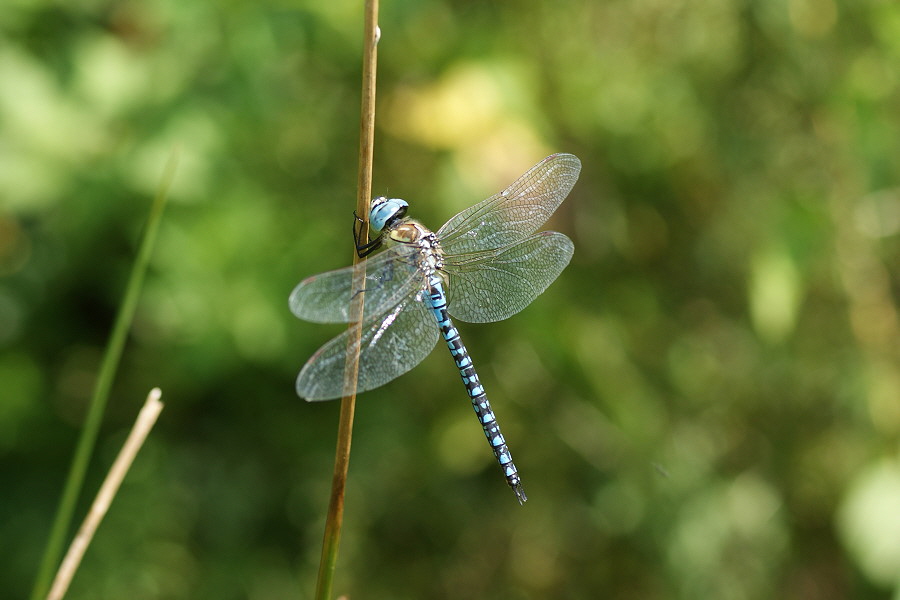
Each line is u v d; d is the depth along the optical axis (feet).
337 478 3.55
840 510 3.93
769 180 3.95
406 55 3.94
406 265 3.72
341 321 3.67
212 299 3.90
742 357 4.00
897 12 3.90
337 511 3.56
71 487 3.58
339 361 3.66
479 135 3.88
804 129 3.94
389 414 4.00
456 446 3.98
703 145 3.96
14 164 3.87
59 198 3.88
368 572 4.04
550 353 3.94
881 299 3.94
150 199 3.90
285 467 4.01
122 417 4.02
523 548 4.03
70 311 3.99
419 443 4.00
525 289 3.75
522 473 4.00
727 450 4.01
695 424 4.01
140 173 3.87
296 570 4.02
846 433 3.97
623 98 3.96
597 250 3.97
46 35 3.92
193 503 4.01
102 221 3.90
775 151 3.95
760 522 3.99
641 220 3.99
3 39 3.90
